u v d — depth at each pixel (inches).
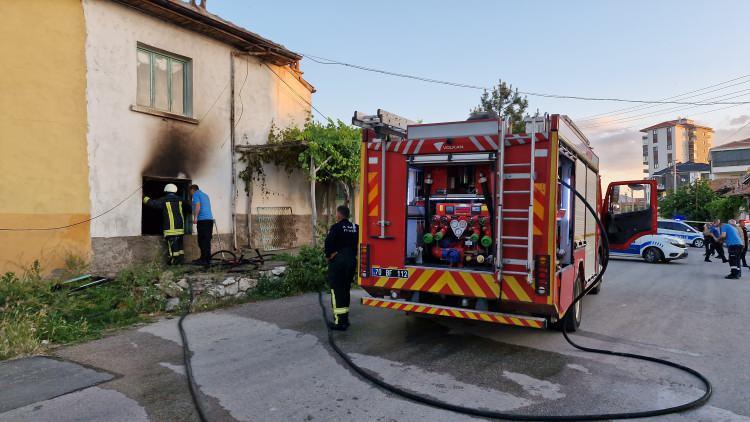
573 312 258.7
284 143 431.2
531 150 203.6
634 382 188.7
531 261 202.5
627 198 450.6
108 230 339.6
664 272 568.7
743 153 2327.8
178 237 366.6
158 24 376.8
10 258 297.9
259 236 465.4
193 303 305.0
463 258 233.1
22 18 301.7
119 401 162.6
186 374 188.9
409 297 240.7
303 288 370.3
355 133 483.8
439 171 244.4
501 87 763.4
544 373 197.8
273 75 490.3
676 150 3567.9
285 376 189.0
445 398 169.0
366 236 245.4
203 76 414.9
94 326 256.4
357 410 158.2
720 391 180.7
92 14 330.6
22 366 196.2
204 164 413.7
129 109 353.7
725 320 303.4
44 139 309.7
